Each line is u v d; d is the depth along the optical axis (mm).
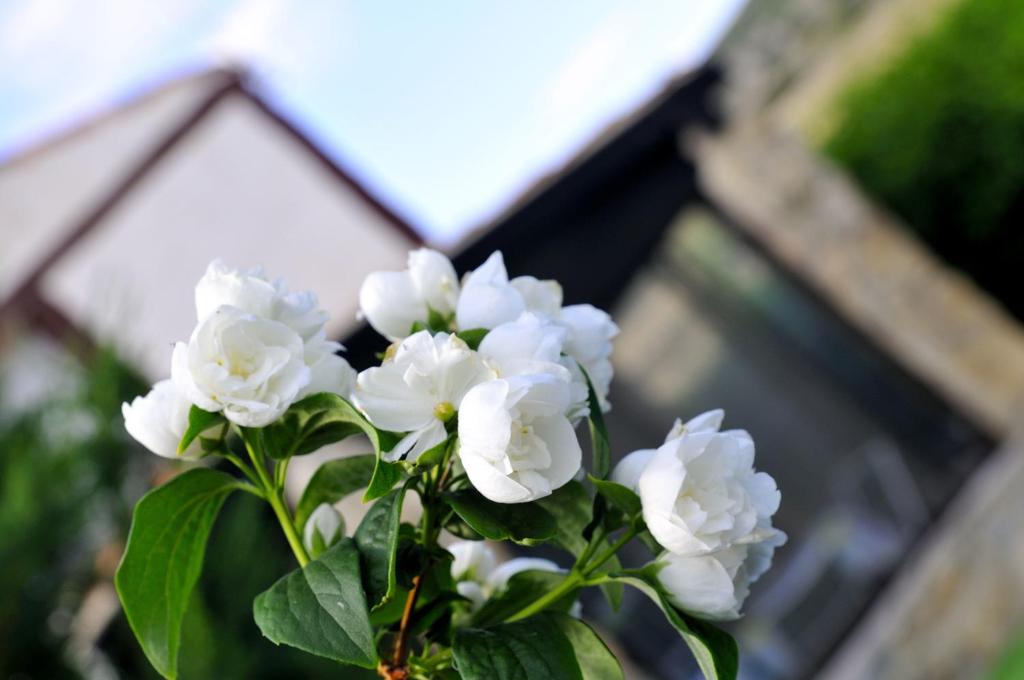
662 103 6125
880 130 10758
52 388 3762
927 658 6500
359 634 757
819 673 6625
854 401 7125
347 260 5781
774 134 7301
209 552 3463
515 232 5715
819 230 7191
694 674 5797
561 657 821
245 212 5863
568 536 969
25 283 5629
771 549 899
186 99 6051
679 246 6977
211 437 933
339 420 891
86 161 6355
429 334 843
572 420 888
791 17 10781
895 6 11148
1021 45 10453
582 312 978
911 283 7270
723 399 6855
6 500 3385
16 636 3254
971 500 7133
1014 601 6395
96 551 3533
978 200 10445
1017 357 7254
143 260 5758
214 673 3090
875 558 6914
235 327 844
